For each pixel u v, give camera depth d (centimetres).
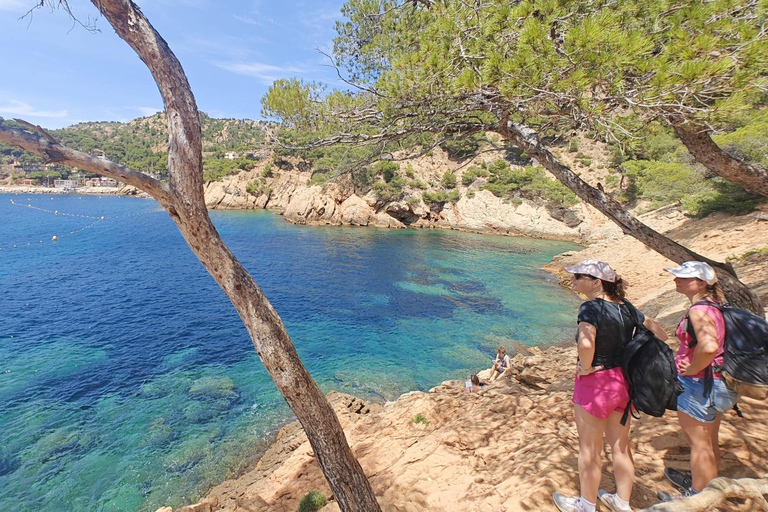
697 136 520
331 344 1723
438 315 2134
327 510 543
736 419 411
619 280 308
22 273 2914
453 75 502
